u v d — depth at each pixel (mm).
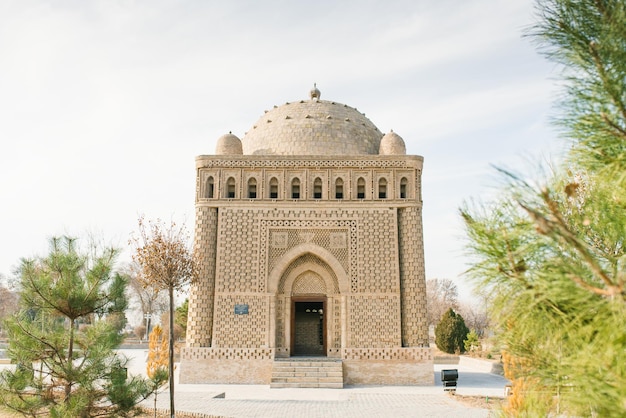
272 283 32312
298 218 33031
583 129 5129
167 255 24562
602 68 4828
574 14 5074
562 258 5055
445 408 22672
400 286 32406
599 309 4566
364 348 31266
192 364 31094
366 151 36562
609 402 4285
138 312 90062
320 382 29656
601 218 5438
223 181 33844
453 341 52031
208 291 32281
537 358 5715
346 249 32688
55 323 15742
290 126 36406
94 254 16188
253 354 31281
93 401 14859
